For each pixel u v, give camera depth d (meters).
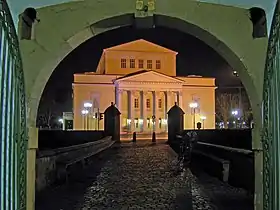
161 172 12.05
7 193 3.36
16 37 3.58
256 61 4.21
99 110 47.97
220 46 4.40
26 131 4.03
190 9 4.25
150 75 48.53
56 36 4.16
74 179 10.20
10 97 3.44
